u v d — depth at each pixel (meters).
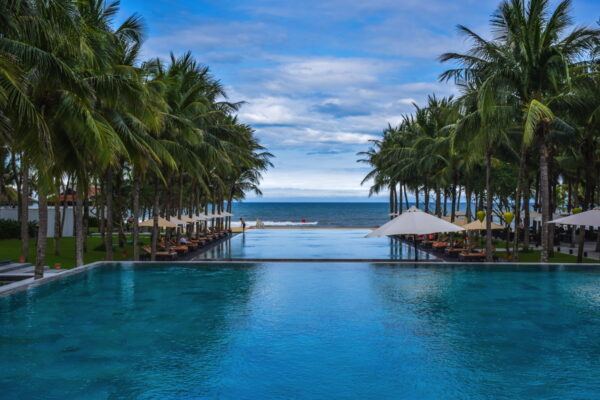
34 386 6.62
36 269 14.47
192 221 32.56
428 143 33.31
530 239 39.53
